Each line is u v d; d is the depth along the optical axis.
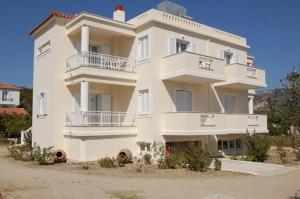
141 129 20.58
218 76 21.09
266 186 12.23
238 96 26.03
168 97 20.77
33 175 14.12
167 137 20.36
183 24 22.19
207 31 24.05
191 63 19.42
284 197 10.30
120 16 23.45
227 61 26.03
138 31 21.61
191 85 22.30
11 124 41.78
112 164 17.16
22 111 61.62
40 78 22.95
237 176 14.73
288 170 16.83
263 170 16.81
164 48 20.86
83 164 17.84
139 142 20.52
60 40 20.98
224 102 24.92
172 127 19.59
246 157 21.06
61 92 20.75
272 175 15.22
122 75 20.83
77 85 20.97
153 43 20.30
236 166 18.23
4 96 70.50
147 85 20.44
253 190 11.41
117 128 20.00
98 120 20.22
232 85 24.25
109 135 19.64
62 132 20.50
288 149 25.81
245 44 27.47
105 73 20.14
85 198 9.75
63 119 20.64
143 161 19.03
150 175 14.61
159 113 20.16
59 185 11.78
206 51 23.72
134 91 21.44
